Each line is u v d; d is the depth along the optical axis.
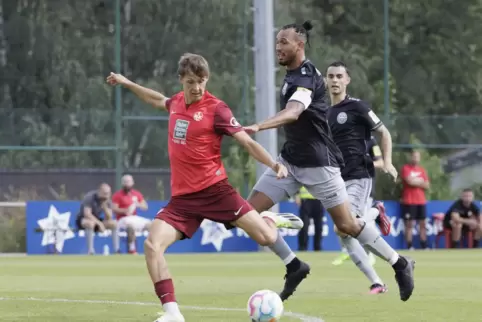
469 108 58.31
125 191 45.53
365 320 16.22
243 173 50.47
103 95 53.12
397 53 57.50
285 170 15.44
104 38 53.91
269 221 17.38
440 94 57.91
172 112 15.60
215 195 15.48
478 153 52.56
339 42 57.59
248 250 47.84
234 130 15.30
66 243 46.16
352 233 18.84
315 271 30.19
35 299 20.31
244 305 18.83
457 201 49.78
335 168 18.64
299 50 18.06
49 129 48.81
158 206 47.06
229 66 52.56
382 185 50.81
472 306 18.73
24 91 53.25
